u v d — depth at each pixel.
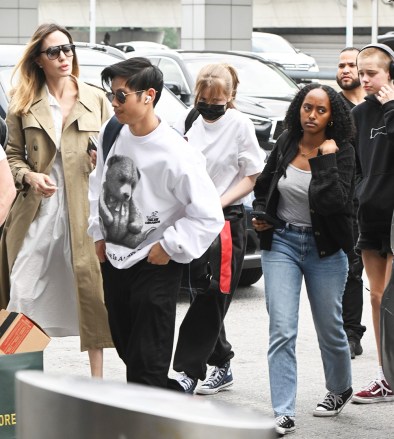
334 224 6.92
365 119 7.66
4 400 5.60
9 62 11.41
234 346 9.55
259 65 18.11
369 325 10.55
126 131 6.02
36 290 7.43
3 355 5.59
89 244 7.38
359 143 7.68
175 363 7.43
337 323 7.21
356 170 7.78
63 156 7.34
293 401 7.06
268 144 14.49
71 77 7.50
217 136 7.63
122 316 6.22
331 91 6.92
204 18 40.34
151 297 5.96
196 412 2.35
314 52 66.69
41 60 7.34
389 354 6.14
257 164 7.64
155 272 5.98
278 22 66.69
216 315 7.40
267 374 8.60
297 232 7.04
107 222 6.05
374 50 7.52
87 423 2.38
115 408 2.36
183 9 41.00
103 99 7.59
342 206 6.79
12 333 5.70
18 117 7.41
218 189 7.64
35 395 2.45
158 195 5.94
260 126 14.87
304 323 10.61
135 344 6.00
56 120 7.38
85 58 12.39
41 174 7.25
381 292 7.82
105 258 6.22
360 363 9.02
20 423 2.52
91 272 7.34
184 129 7.73
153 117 5.93
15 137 7.45
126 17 71.75
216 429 2.29
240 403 7.78
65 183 7.36
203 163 5.96
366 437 7.04
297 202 6.98
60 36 7.31
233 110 7.71
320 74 31.17
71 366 8.77
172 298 6.02
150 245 5.96
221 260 6.96
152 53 17.14
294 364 7.08
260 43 40.91
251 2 40.66
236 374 8.59
